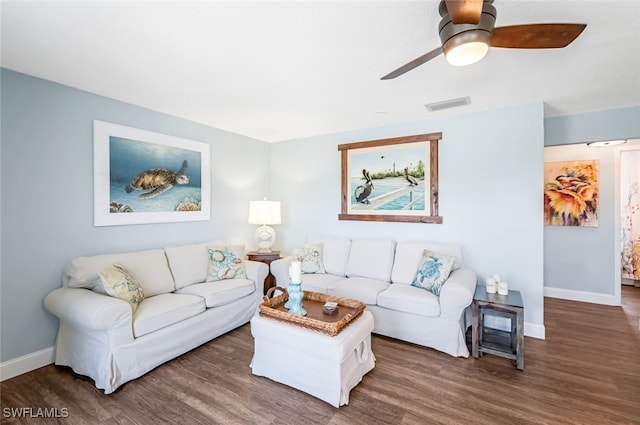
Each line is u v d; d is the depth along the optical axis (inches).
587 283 162.6
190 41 73.2
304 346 80.8
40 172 95.1
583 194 162.7
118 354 83.8
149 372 92.7
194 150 142.1
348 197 159.8
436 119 136.4
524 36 57.9
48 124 96.6
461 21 52.2
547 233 172.2
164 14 62.5
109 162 111.7
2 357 88.7
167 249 125.3
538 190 116.4
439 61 83.5
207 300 112.4
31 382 87.4
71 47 76.0
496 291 111.2
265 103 117.7
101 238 110.2
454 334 102.3
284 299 103.5
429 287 114.9
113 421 71.9
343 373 78.2
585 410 75.2
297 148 178.1
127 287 94.2
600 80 95.8
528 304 118.8
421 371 93.3
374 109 124.6
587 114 127.7
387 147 147.9
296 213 179.8
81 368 89.4
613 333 121.0
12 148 89.5
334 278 138.9
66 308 86.0
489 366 96.3
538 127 115.9
